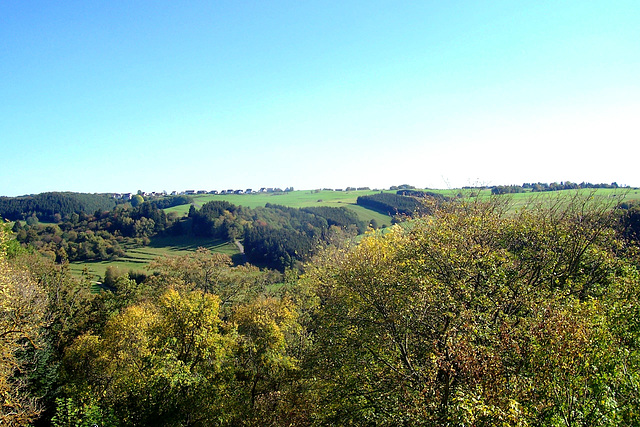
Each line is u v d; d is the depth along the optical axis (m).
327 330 19.91
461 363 9.89
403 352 15.27
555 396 9.21
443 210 23.48
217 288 52.34
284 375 26.97
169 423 22.67
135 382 24.89
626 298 16.20
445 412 10.03
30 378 28.44
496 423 8.20
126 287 51.72
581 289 17.58
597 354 10.26
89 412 22.27
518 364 10.60
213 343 26.34
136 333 32.06
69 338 40.31
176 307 27.27
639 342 13.98
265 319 29.47
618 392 10.22
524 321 11.47
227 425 23.73
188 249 107.19
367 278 17.75
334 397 17.55
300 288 43.62
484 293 14.72
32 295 24.50
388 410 13.82
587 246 20.05
